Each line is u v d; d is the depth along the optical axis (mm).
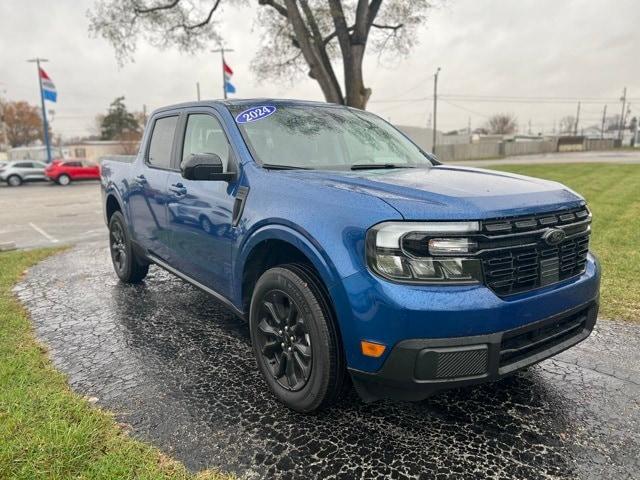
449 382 2096
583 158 39562
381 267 2121
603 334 3766
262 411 2686
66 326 3986
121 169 4949
